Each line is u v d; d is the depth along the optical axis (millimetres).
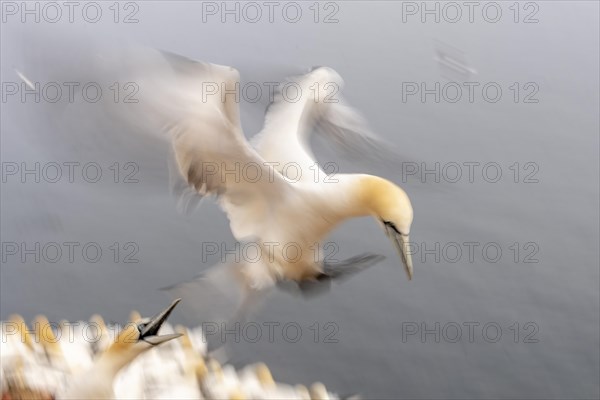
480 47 24984
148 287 19250
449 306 19688
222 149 10445
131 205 19906
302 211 11164
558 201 21516
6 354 11695
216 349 13328
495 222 21047
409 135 22297
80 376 10633
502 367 18812
